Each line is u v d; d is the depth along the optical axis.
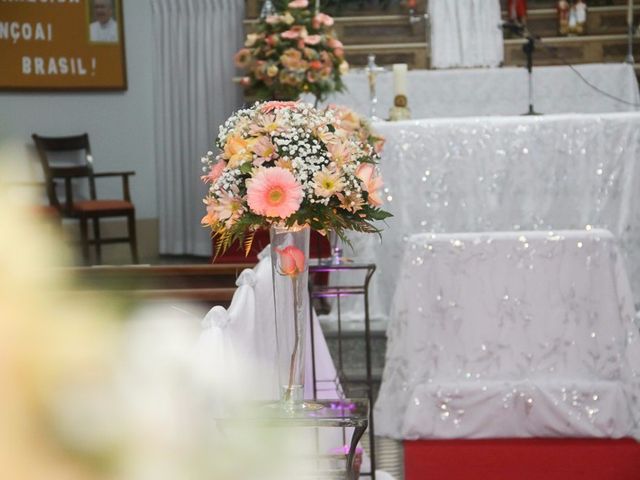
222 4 12.87
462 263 5.90
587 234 5.87
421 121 7.57
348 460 3.29
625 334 5.87
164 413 0.41
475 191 7.58
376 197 3.43
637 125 7.48
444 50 11.84
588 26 12.23
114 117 13.22
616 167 7.53
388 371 6.10
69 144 12.19
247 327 3.64
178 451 0.41
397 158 7.56
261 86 8.39
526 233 5.90
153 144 13.39
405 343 5.98
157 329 0.43
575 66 11.11
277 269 3.40
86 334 0.38
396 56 12.02
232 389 0.62
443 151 7.54
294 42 8.26
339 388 5.55
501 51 11.86
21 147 0.47
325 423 3.21
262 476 0.44
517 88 11.12
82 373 0.38
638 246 7.53
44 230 0.40
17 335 0.37
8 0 12.59
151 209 13.46
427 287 5.94
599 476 5.30
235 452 0.44
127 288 0.56
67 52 12.91
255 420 2.52
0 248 0.38
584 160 7.54
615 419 5.78
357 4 12.06
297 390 3.39
